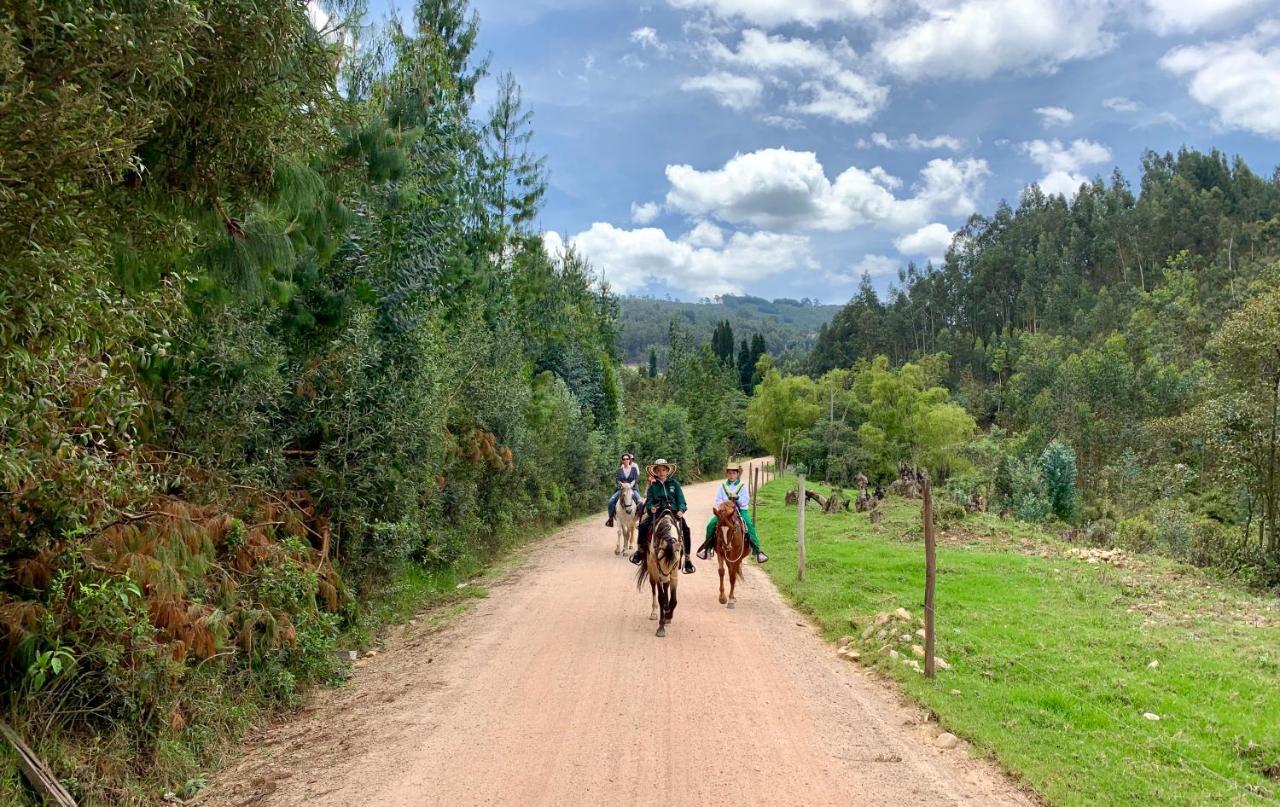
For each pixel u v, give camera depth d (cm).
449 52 2219
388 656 945
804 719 677
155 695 576
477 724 665
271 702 730
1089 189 15138
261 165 539
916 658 868
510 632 1018
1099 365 6184
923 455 5791
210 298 701
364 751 619
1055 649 905
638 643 937
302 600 820
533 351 3206
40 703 507
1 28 307
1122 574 1427
